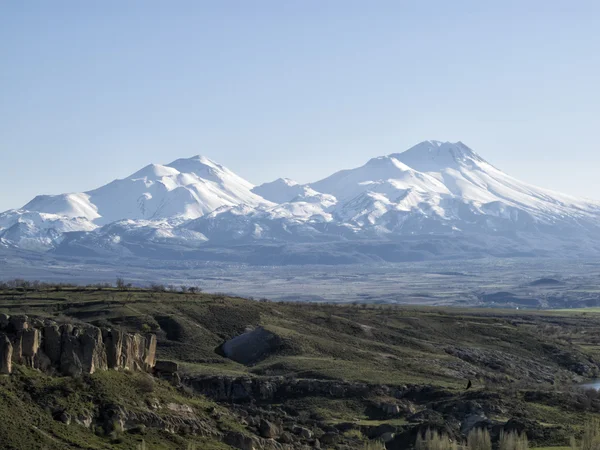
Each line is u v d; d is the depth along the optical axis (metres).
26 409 196.50
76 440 194.50
